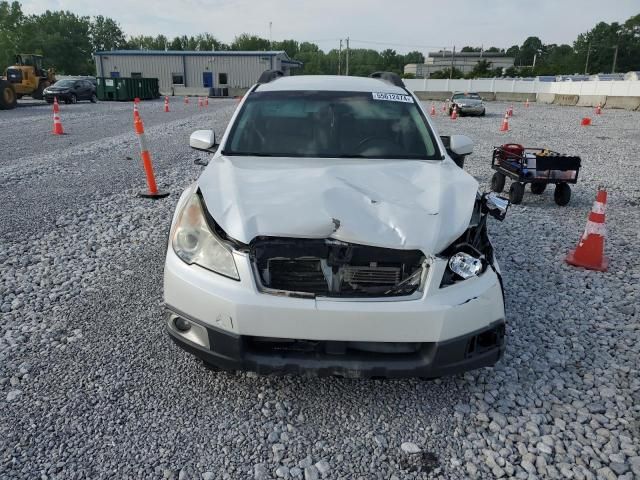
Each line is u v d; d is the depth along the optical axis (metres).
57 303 3.92
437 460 2.44
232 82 54.69
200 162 5.05
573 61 109.56
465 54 138.38
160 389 2.89
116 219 6.10
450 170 3.47
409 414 2.75
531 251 5.38
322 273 2.54
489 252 2.84
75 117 20.14
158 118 20.12
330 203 2.74
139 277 4.43
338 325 2.42
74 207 6.58
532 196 8.11
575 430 2.67
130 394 2.85
